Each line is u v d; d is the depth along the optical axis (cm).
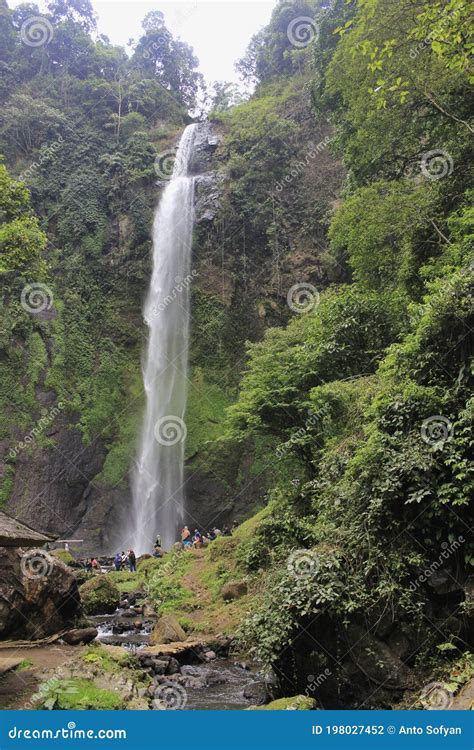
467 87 1295
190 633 1397
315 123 4138
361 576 787
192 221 4112
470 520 754
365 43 1109
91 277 4138
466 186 1388
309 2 4912
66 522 3347
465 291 848
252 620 828
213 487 3506
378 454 830
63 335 3803
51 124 4456
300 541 1263
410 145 1573
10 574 989
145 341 4041
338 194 3934
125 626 1444
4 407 3406
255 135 4241
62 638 973
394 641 746
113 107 4950
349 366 1534
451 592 748
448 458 761
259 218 4059
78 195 4291
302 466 1566
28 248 1633
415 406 834
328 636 781
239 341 3978
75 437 3553
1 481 3238
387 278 1583
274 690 855
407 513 789
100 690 702
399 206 1417
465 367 827
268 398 1650
